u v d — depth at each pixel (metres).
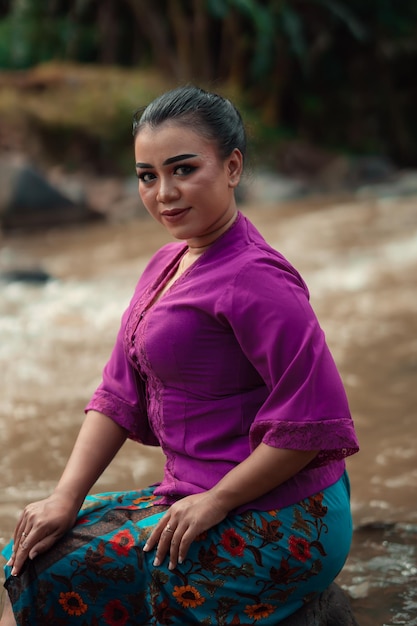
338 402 1.88
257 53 17.14
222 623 1.92
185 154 1.94
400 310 5.57
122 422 2.19
